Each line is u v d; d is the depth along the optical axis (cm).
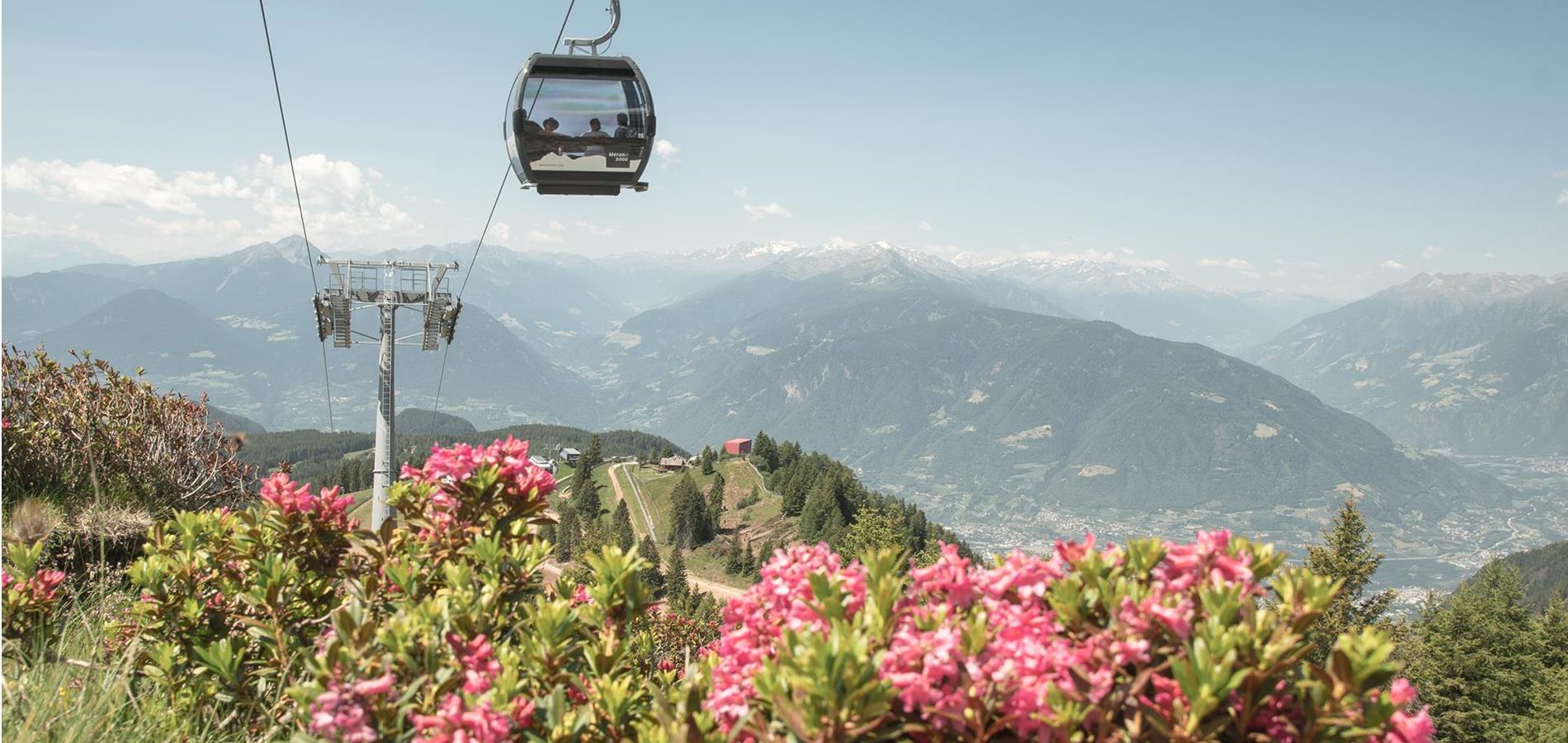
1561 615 4653
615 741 321
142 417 1064
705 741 271
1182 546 281
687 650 384
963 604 285
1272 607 263
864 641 249
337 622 335
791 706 248
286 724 399
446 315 2430
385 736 304
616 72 1041
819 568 306
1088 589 279
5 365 965
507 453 434
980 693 247
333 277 2395
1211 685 231
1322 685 238
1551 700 4138
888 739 260
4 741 385
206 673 436
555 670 336
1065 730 237
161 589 449
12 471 873
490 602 369
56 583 498
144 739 408
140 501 983
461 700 302
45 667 454
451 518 429
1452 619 4419
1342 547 3831
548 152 1041
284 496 455
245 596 424
